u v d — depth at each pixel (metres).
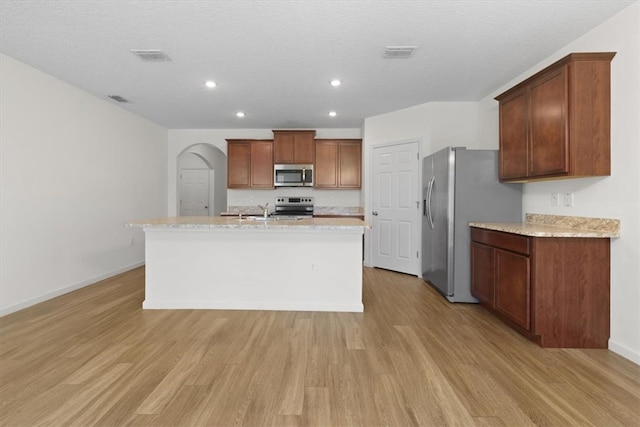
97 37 2.74
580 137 2.40
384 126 5.14
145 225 3.08
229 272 3.33
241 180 5.98
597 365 2.17
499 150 3.42
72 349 2.37
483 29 2.61
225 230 3.30
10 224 3.17
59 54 3.07
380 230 5.25
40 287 3.50
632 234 2.24
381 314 3.17
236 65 3.31
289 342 2.51
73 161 3.94
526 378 2.01
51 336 2.60
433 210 4.03
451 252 3.54
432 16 2.42
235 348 2.40
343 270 3.28
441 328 2.81
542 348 2.43
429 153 4.55
